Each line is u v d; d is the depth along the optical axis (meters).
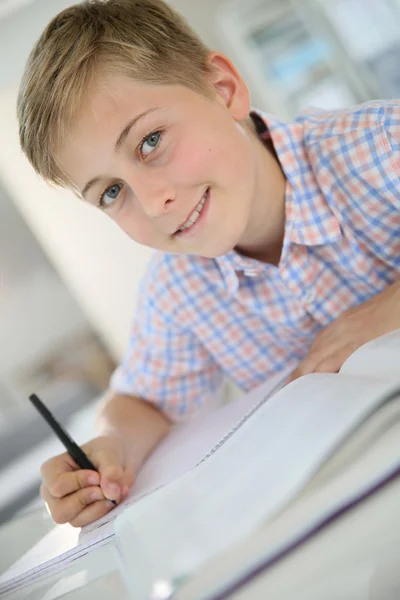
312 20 3.29
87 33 0.60
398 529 0.28
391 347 0.43
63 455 0.68
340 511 0.28
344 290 0.76
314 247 0.75
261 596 0.27
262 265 0.76
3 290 2.80
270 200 0.73
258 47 3.39
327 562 0.28
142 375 0.89
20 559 0.56
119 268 2.78
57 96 0.58
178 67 0.64
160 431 0.81
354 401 0.34
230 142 0.63
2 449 1.77
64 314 2.83
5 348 2.75
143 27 0.65
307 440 0.33
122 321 2.83
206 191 0.61
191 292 0.85
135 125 0.57
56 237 2.75
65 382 2.68
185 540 0.30
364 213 0.70
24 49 2.26
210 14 3.41
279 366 0.86
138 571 0.30
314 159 0.72
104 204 0.64
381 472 0.29
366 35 3.29
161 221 0.61
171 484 0.37
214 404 0.92
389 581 0.29
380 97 3.34
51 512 0.60
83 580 0.37
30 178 2.63
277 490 0.30
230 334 0.86
